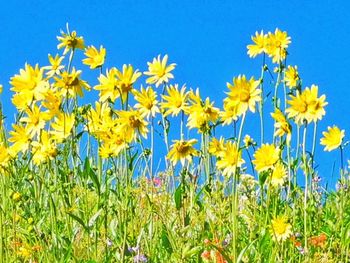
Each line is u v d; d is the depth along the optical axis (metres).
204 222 2.15
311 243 2.28
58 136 2.14
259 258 2.07
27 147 2.19
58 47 2.25
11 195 2.14
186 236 2.08
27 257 2.18
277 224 2.15
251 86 1.86
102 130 2.14
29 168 2.28
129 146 2.13
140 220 2.24
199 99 2.23
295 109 2.15
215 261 2.03
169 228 2.04
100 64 2.14
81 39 2.26
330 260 2.20
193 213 2.27
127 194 2.04
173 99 2.20
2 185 2.20
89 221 2.02
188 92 2.22
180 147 2.12
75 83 2.13
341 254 2.22
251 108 1.84
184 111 2.20
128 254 2.04
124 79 2.07
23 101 2.12
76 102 2.21
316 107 2.14
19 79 2.12
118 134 2.09
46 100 2.09
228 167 2.07
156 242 2.21
